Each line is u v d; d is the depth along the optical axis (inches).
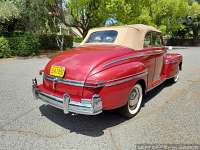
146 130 167.9
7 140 153.5
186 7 1242.0
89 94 157.5
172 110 207.6
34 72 394.3
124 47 194.1
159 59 241.9
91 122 183.0
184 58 640.4
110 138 156.8
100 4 590.6
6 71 403.2
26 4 647.8
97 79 154.9
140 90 197.9
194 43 1601.9
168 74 272.8
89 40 219.0
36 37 684.1
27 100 236.7
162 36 257.3
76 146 146.3
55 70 174.1
